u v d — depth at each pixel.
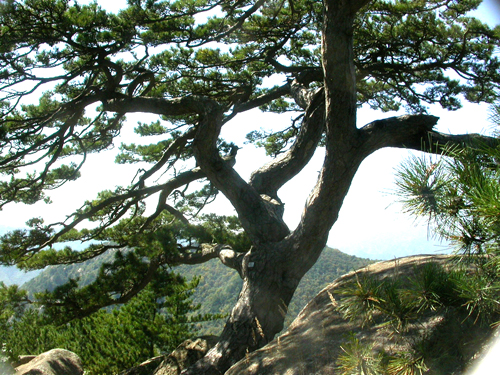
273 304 6.40
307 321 4.42
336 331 3.90
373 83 12.23
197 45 9.02
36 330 16.05
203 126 7.38
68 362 8.75
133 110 8.59
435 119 6.18
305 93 8.96
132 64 10.03
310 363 3.60
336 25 5.40
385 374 2.60
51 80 8.31
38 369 7.96
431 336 2.89
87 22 7.75
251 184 8.46
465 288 2.41
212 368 5.93
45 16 7.63
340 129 6.01
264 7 9.97
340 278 5.10
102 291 9.41
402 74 10.64
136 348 13.48
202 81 10.78
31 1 7.38
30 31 7.62
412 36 9.46
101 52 8.42
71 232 10.51
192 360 7.02
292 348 3.99
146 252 9.64
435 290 2.54
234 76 10.63
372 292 2.73
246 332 6.17
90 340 15.22
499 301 2.35
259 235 7.15
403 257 4.89
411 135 6.27
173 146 10.48
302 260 6.60
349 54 5.59
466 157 2.50
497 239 2.29
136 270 9.80
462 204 2.43
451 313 2.95
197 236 10.08
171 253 9.65
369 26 9.60
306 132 8.55
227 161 8.20
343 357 2.75
